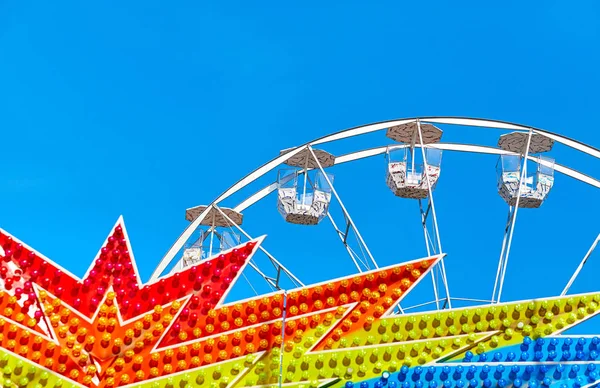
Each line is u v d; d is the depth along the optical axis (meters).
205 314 24.77
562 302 24.70
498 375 23.55
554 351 23.97
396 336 24.34
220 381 23.48
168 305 24.88
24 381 22.72
